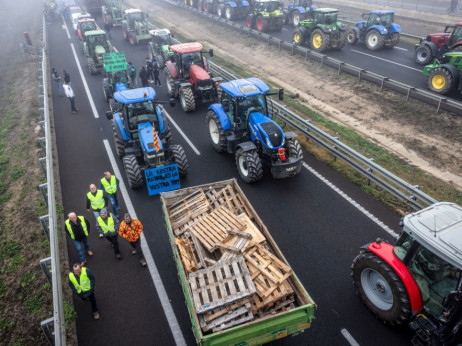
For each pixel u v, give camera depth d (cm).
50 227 780
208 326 537
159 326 668
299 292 582
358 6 3628
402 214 909
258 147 1076
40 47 2706
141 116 1091
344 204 962
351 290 718
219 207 782
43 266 708
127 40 2811
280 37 2639
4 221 1017
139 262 813
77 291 636
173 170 1019
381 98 1603
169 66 1664
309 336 633
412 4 3450
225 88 1105
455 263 491
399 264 582
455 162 1161
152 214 959
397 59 2034
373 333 633
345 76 1858
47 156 1103
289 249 823
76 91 1886
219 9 3291
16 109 1875
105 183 914
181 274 615
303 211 943
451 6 2972
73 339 650
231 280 584
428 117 1406
